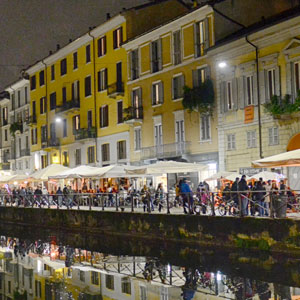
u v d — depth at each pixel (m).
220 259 19.97
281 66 28.44
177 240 23.84
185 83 35.75
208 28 33.56
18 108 64.44
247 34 29.81
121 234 27.58
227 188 26.78
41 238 31.64
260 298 14.07
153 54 39.12
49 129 55.34
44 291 16.47
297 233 18.66
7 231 36.72
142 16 41.84
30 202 39.31
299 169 27.91
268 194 20.77
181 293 15.12
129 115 40.81
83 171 33.50
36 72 58.41
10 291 16.61
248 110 30.50
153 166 28.23
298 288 14.93
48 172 37.16
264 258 19.44
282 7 35.59
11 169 67.06
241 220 20.73
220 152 32.75
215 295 14.66
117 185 42.09
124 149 42.91
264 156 29.50
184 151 35.66
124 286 16.55
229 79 31.95
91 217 30.28
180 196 27.91
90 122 47.62
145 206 27.61
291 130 27.92
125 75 42.38
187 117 35.59
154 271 18.72
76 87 49.78
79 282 17.69
